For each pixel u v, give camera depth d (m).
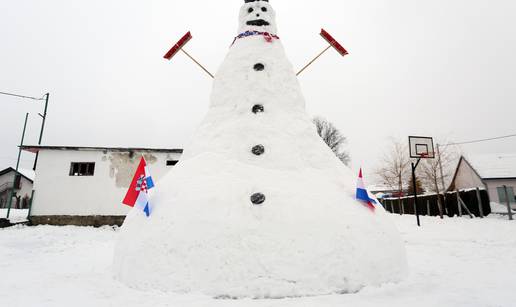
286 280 3.87
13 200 31.58
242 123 5.50
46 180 15.29
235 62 6.20
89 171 15.72
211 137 5.61
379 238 4.54
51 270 5.71
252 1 6.99
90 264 6.28
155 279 4.09
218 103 6.02
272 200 4.45
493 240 8.53
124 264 4.52
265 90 5.84
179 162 5.88
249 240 4.07
